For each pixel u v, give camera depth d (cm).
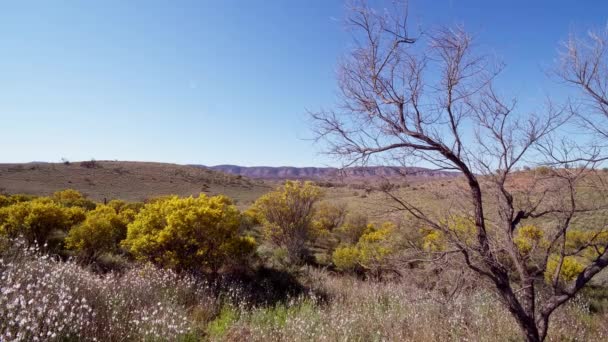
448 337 560
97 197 4128
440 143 462
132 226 887
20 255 536
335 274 1171
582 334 610
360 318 629
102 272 823
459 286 509
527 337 440
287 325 571
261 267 934
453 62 457
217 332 561
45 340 345
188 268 816
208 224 829
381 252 859
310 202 1442
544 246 493
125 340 456
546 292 577
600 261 418
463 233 467
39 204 1022
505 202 471
